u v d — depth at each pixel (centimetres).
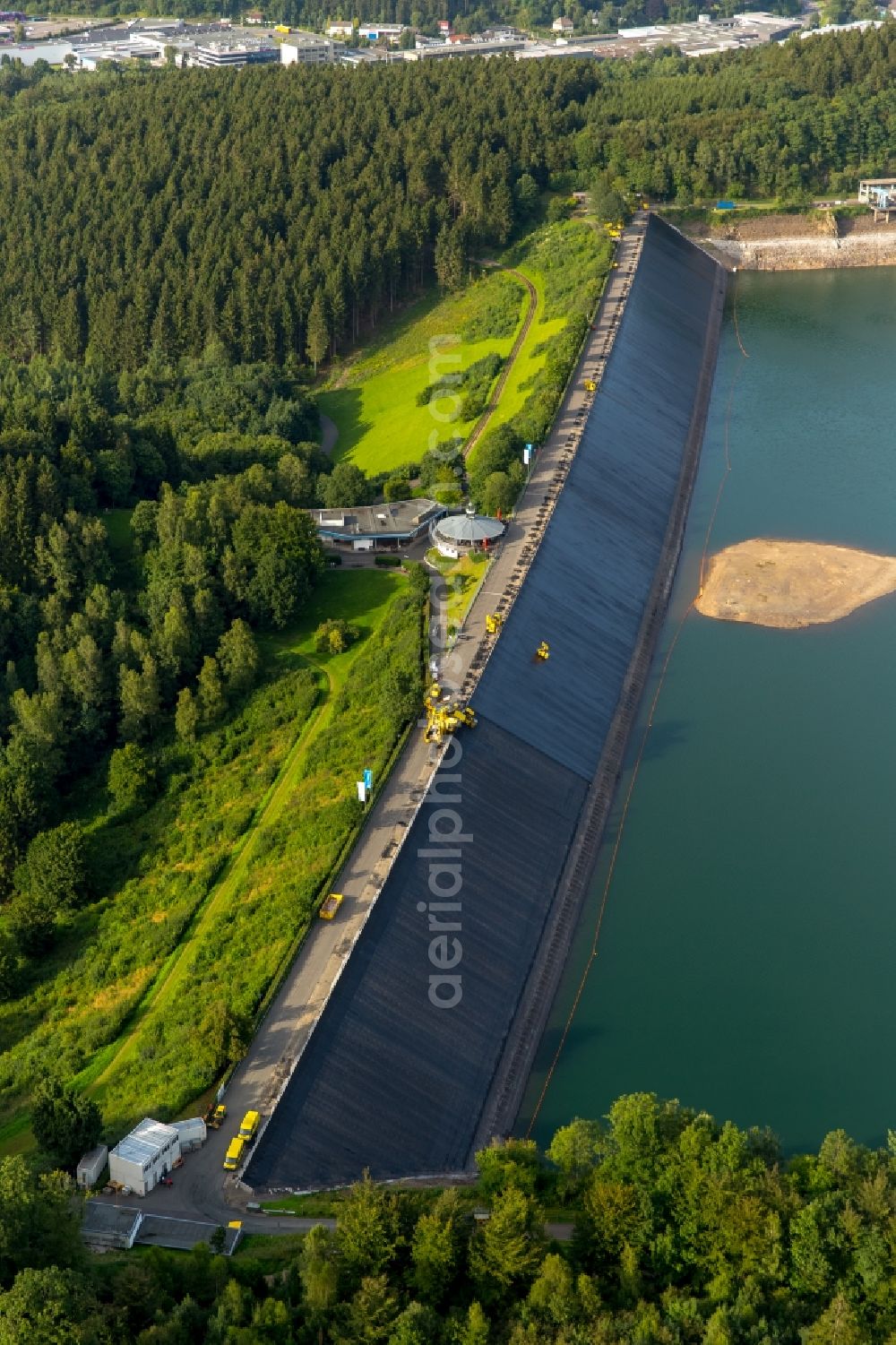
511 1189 15075
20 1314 12631
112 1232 15288
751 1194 15038
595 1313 14100
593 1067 19462
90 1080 18212
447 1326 13812
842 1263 14725
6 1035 19588
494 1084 19088
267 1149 16725
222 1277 14350
